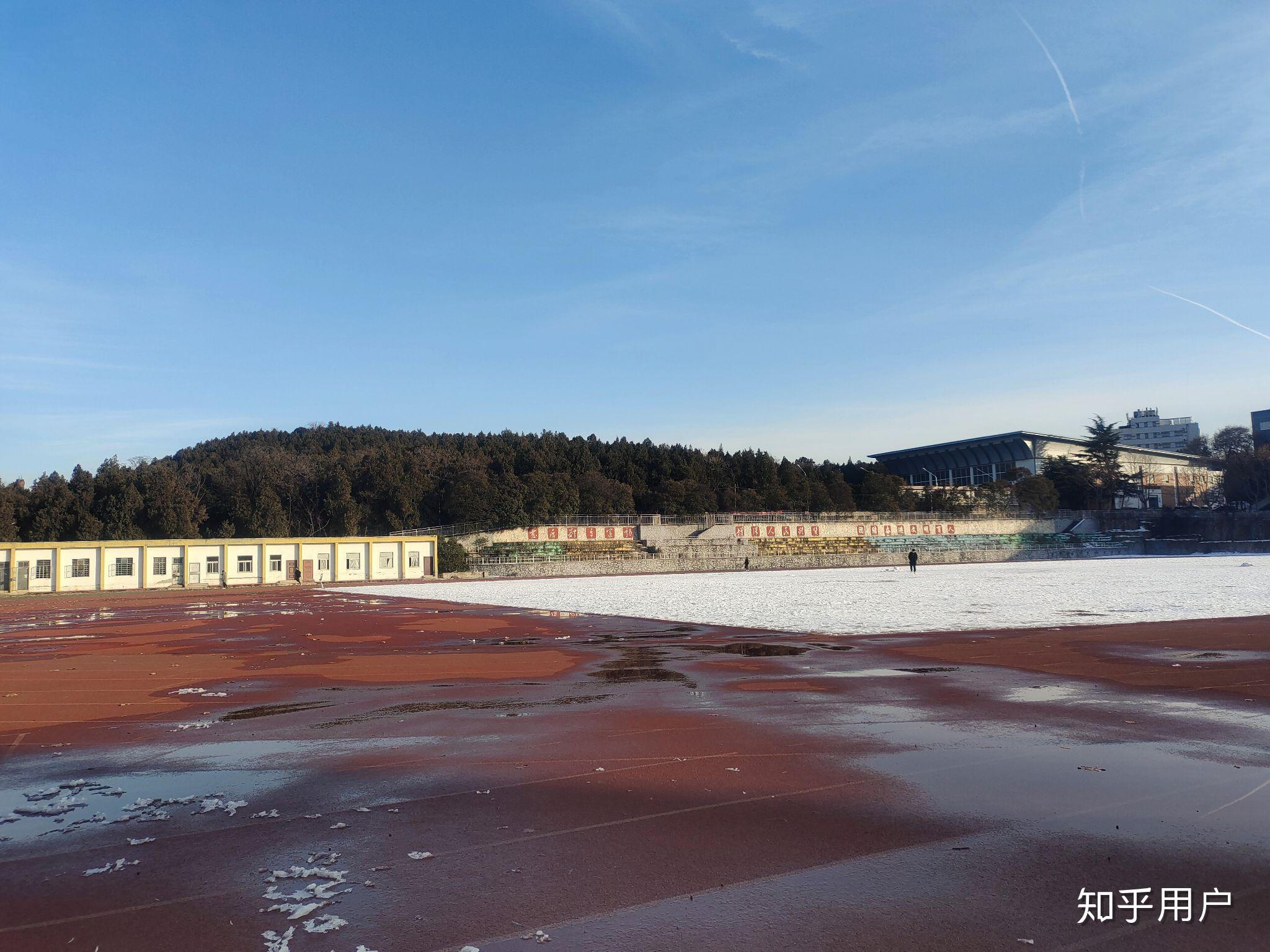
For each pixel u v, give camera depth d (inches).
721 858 296.2
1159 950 228.1
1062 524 4990.2
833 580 2472.9
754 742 462.3
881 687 629.9
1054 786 373.4
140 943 240.7
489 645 962.1
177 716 569.3
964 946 231.6
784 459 5502.0
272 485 3929.6
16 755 463.5
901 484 5275.6
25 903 268.4
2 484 3484.3
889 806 349.4
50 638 1158.3
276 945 237.6
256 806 364.2
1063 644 866.1
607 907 259.4
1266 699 565.9
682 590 2074.3
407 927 248.1
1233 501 5275.6
